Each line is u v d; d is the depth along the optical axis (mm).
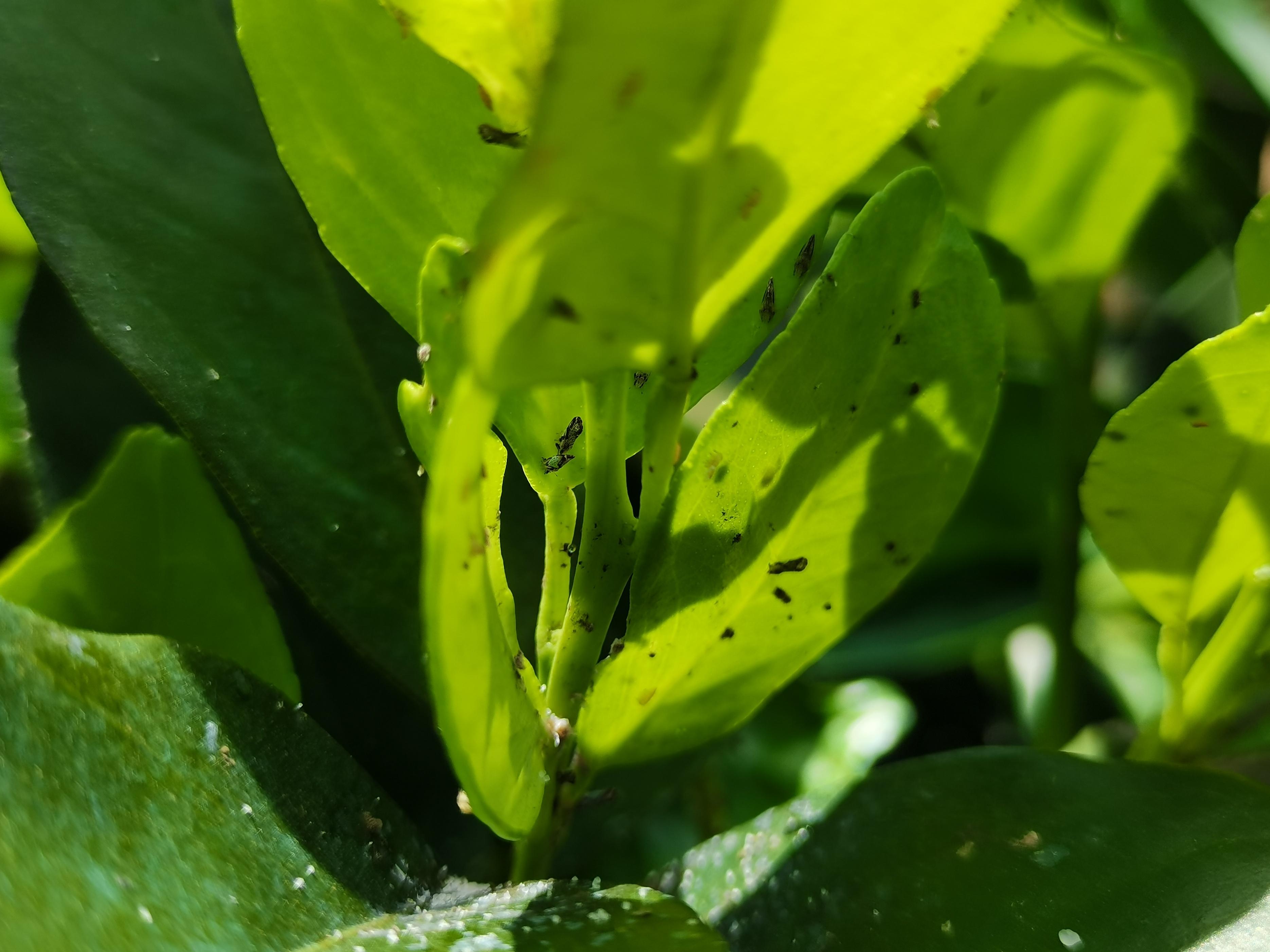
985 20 224
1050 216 295
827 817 266
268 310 274
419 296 248
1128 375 381
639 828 335
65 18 276
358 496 273
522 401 254
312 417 273
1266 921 246
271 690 258
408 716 289
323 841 253
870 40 223
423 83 256
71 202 270
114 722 247
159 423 293
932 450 257
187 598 270
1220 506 263
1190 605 270
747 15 221
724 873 268
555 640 257
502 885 265
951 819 261
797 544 256
